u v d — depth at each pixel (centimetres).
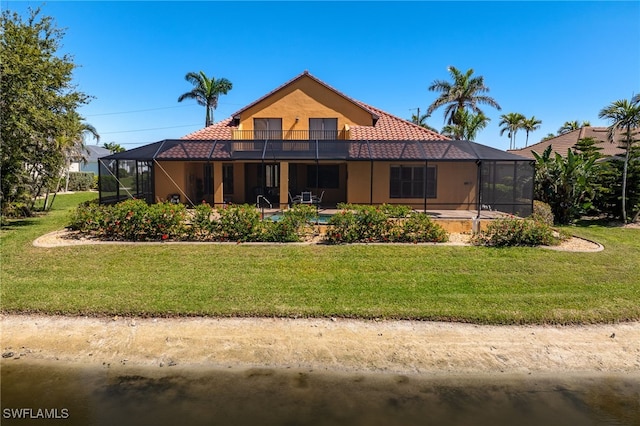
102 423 509
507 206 2127
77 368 636
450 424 518
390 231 1372
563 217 2158
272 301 869
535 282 1004
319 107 2608
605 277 1049
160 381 604
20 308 824
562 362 670
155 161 2012
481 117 4206
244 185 2567
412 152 1962
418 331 766
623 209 2128
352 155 1952
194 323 785
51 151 1936
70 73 1966
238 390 584
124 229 1355
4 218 1791
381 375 626
